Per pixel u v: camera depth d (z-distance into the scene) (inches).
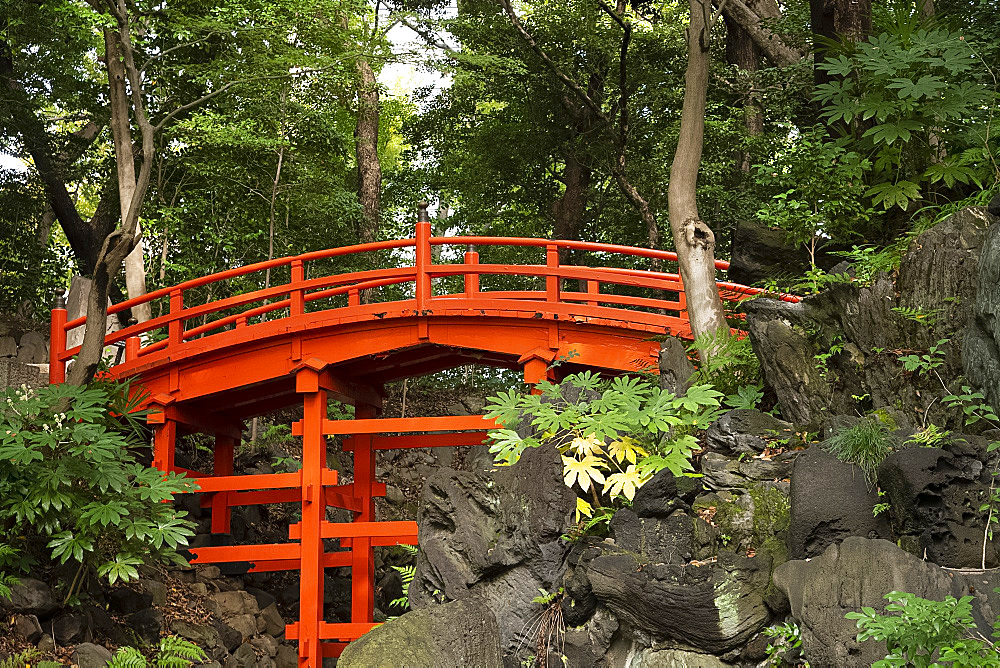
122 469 404.5
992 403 275.6
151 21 746.8
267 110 764.6
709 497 291.9
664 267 898.1
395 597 671.8
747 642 259.9
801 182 403.5
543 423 321.1
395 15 878.4
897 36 394.3
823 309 341.1
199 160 765.3
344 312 495.2
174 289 526.0
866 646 221.5
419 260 491.5
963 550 237.5
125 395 488.4
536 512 309.1
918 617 202.7
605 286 943.0
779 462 295.7
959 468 246.5
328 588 676.7
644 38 865.5
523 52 880.3
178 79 772.6
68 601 392.2
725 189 850.1
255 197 789.2
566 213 932.0
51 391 402.9
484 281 981.8
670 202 408.2
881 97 380.2
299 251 829.8
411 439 584.4
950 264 310.0
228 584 561.0
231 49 721.6
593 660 282.5
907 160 400.8
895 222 409.4
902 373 310.8
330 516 698.8
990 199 333.1
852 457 265.0
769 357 344.5
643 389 333.7
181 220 775.1
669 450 306.0
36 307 913.5
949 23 411.2
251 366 514.3
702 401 312.5
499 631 303.7
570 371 509.4
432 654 270.5
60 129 1025.5
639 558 278.1
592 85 901.2
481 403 923.4
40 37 760.3
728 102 898.1
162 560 485.1
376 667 265.1
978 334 283.1
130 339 533.0
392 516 759.1
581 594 290.0
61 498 368.8
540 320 480.4
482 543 317.1
